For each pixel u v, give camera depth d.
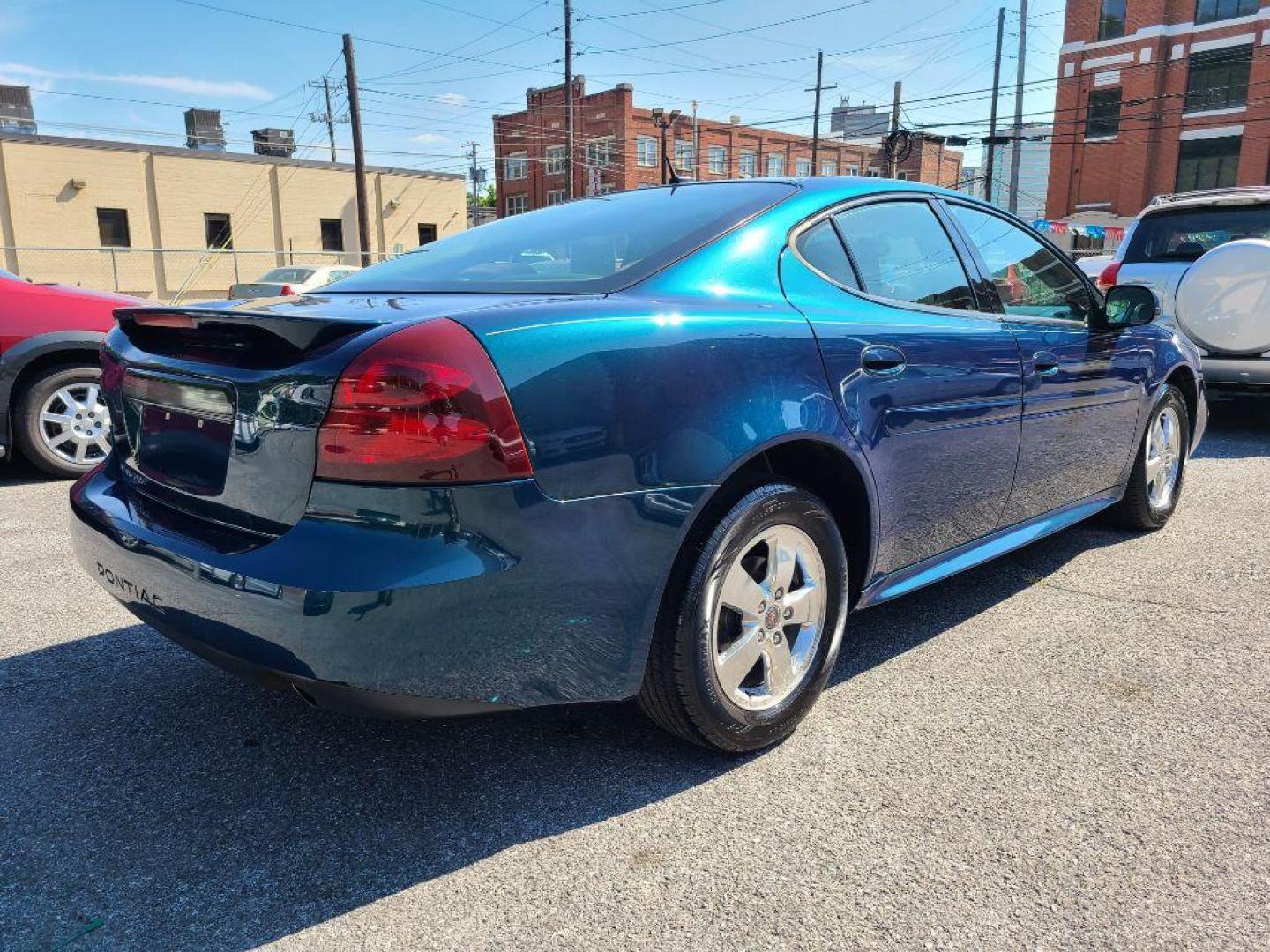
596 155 54.47
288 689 1.92
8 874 1.97
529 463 1.85
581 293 2.24
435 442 1.76
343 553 1.78
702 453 2.11
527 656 1.92
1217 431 7.39
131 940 1.79
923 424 2.71
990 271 3.25
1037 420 3.25
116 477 2.50
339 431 1.79
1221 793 2.25
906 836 2.10
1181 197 7.57
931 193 3.16
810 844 2.07
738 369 2.21
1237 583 3.73
